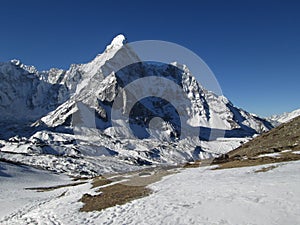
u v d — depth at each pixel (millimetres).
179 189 26453
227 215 18453
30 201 41656
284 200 18719
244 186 22953
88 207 27344
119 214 23109
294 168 27781
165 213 20766
